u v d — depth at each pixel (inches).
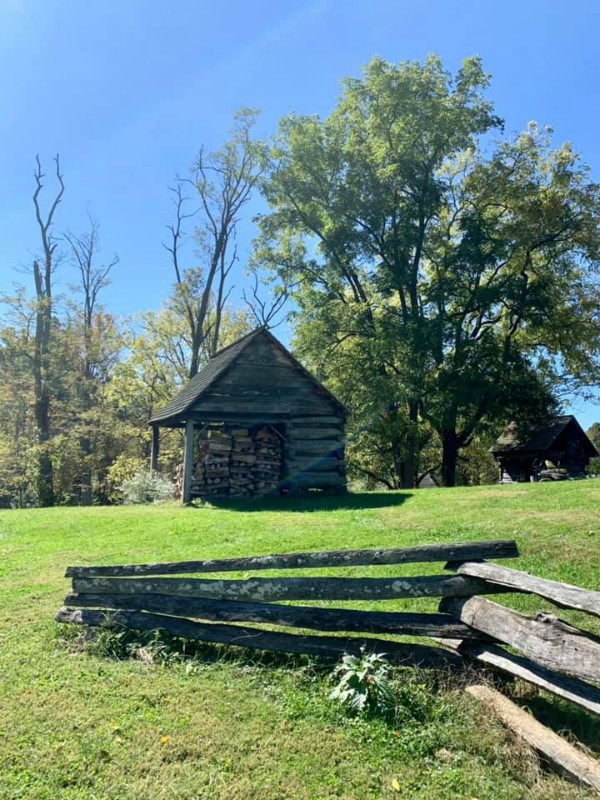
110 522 466.6
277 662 173.0
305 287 1112.8
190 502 600.7
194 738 133.5
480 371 949.2
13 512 579.2
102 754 127.3
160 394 1354.6
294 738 133.1
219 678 164.7
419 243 1021.8
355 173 1015.0
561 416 1034.7
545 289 983.0
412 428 978.1
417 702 142.8
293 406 639.8
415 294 1030.4
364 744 130.2
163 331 1378.0
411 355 935.7
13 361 1194.0
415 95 969.5
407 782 117.1
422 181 1001.5
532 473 1041.5
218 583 185.3
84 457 1233.4
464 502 445.7
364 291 1141.1
